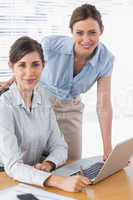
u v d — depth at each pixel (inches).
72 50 81.9
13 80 73.4
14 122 67.6
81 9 75.0
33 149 70.4
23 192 56.8
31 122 69.2
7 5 102.3
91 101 115.7
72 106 89.0
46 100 74.5
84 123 116.3
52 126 73.8
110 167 62.6
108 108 87.4
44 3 106.7
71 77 84.4
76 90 86.9
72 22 76.1
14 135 66.1
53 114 74.8
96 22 75.0
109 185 60.7
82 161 72.8
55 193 56.5
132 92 120.1
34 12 106.0
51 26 108.4
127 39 117.6
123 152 63.7
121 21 116.1
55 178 59.2
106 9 113.9
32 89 69.3
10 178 63.0
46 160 68.7
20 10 104.2
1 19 102.2
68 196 55.5
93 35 75.5
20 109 68.3
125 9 116.0
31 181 59.7
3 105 67.0
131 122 121.8
